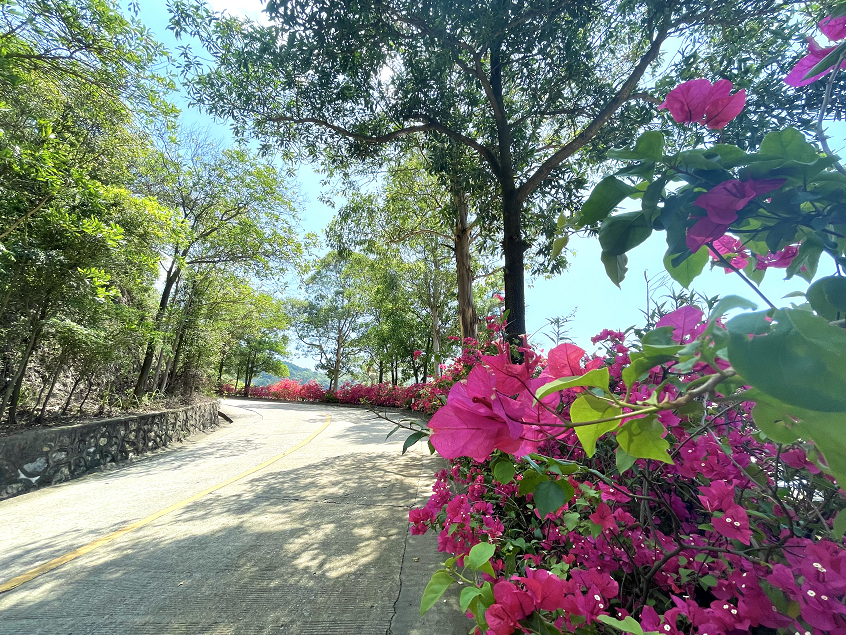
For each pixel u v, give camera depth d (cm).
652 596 136
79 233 435
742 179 43
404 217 950
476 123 619
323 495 415
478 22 425
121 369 804
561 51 485
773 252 49
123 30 417
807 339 30
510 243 520
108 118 509
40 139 441
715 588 110
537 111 554
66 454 492
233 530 324
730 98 53
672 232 50
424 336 1608
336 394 1856
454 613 211
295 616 210
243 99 572
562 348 73
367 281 1625
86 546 297
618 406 52
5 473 420
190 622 207
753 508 123
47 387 622
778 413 44
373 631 198
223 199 929
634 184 61
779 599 90
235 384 2564
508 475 100
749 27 413
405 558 271
